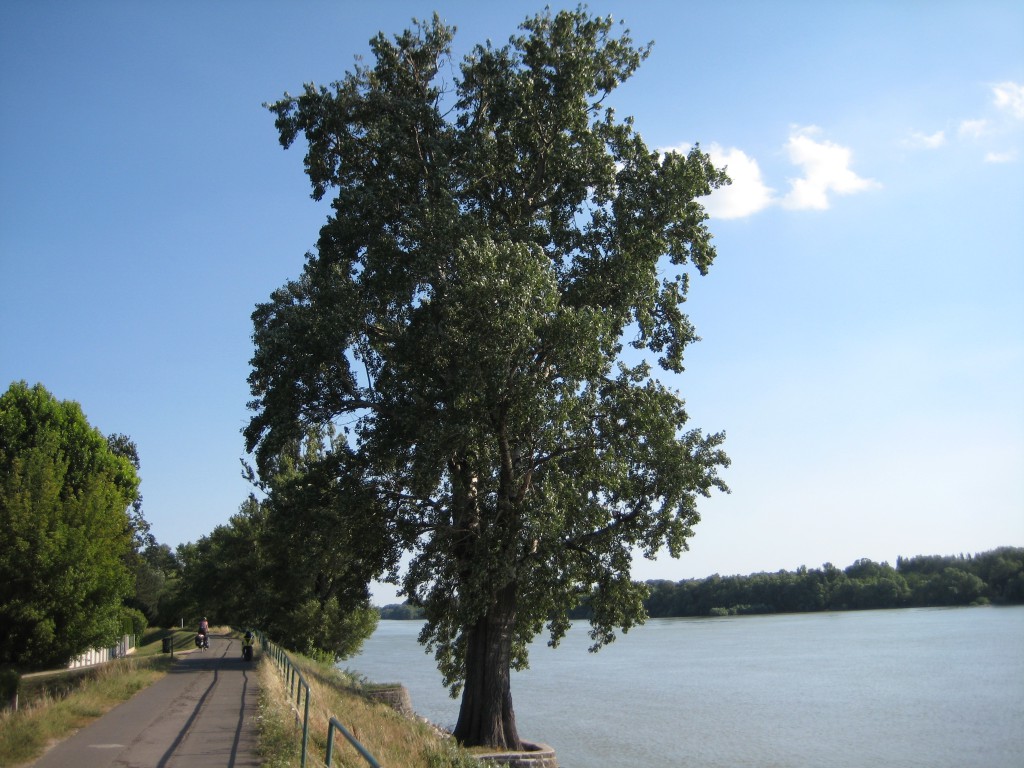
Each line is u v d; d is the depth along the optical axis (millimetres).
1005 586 169250
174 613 94375
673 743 36500
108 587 39438
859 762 32031
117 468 55719
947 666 66500
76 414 53500
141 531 87188
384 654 115562
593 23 27438
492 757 23703
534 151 27469
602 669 78812
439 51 29031
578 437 25609
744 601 186875
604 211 27281
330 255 28000
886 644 90875
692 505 26500
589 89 26938
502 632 27203
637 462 26000
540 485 24375
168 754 13758
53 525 37031
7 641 35375
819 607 180125
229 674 28219
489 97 27547
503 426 24172
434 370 25359
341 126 28188
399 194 27484
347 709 21688
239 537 55062
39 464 37969
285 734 14805
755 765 31641
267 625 49812
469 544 26281
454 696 31219
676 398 27219
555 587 27125
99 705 19047
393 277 25531
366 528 27391
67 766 12859
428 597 27812
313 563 27938
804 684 58969
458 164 26797
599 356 23266
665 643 116062
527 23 27531
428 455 23391
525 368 23984
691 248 28078
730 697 53062
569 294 26344
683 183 26328
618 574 27172
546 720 44188
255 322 27766
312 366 25703
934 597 173375
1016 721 40312
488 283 22297
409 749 18328
